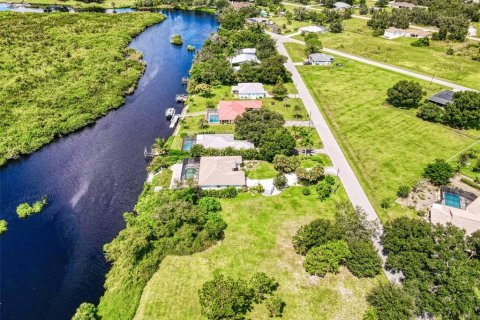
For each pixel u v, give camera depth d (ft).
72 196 283.38
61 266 228.22
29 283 217.56
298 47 599.16
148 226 237.86
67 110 388.78
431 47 593.01
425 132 360.28
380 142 343.87
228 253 229.86
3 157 318.04
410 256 204.03
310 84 463.83
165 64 528.63
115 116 394.32
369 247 217.77
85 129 370.73
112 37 597.52
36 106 389.19
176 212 241.76
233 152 316.40
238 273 216.74
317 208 265.54
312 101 420.77
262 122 347.77
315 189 284.61
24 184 294.05
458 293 187.21
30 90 417.49
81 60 500.33
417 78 479.41
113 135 361.51
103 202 278.05
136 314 194.70
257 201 271.90
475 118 354.13
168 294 204.44
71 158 326.85
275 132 321.11
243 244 236.02
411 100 391.04
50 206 273.33
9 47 521.24
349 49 587.68
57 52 517.96
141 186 294.66
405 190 273.95
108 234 250.57
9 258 232.53
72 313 200.95
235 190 276.21
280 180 281.13
